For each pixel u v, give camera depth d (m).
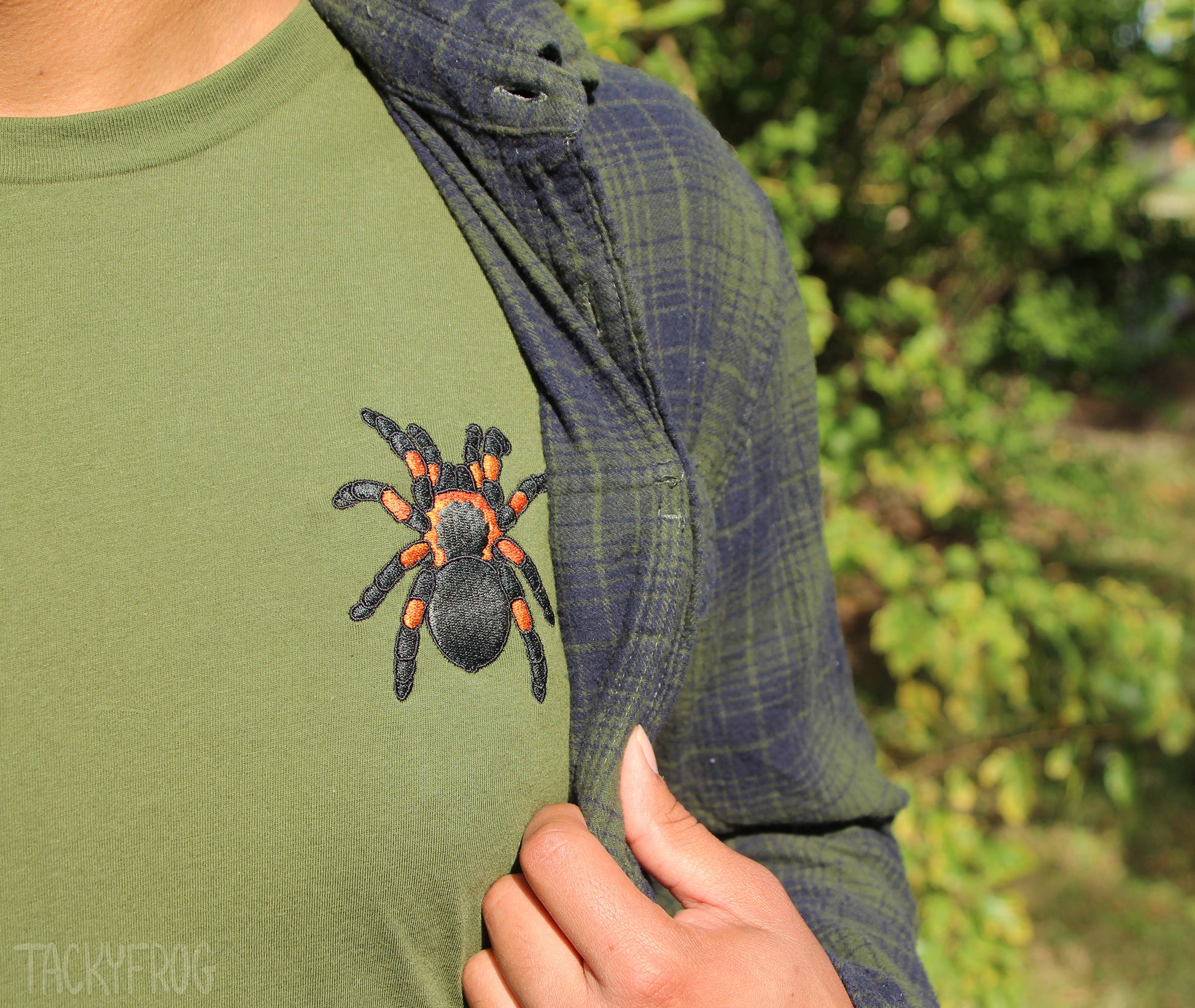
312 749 0.42
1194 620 2.27
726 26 1.74
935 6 1.55
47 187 0.43
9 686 0.40
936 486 1.60
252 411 0.43
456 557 0.45
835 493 1.52
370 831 0.43
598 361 0.49
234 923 0.42
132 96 0.45
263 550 0.42
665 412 0.49
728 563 0.53
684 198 0.51
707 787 0.56
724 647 0.54
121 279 0.43
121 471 0.42
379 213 0.47
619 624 0.48
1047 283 3.74
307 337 0.44
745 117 1.89
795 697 0.55
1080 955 1.82
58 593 0.41
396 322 0.46
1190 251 4.04
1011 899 1.27
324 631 0.43
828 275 2.20
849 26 1.77
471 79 0.48
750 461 0.53
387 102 0.49
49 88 0.44
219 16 0.46
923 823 1.34
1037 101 2.11
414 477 0.45
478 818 0.44
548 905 0.44
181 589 0.42
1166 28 1.53
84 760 0.40
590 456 0.48
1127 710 1.45
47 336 0.42
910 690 1.48
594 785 0.47
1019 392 2.67
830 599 0.58
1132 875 1.98
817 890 0.55
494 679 0.45
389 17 0.48
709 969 0.44
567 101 0.47
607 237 0.49
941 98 2.01
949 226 2.17
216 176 0.45
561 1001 0.44
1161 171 3.38
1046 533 2.83
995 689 1.48
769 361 0.53
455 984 0.46
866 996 0.49
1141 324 3.91
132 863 0.41
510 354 0.48
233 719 0.42
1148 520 3.15
